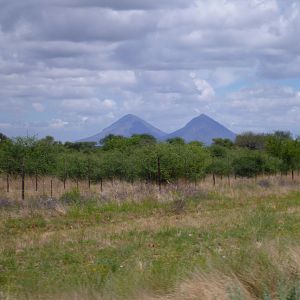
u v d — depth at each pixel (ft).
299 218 54.75
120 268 33.83
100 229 50.44
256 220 52.54
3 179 87.51
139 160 90.27
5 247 42.63
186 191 72.33
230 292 20.67
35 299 24.70
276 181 90.38
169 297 22.58
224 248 38.45
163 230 48.62
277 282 21.59
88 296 23.72
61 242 44.47
